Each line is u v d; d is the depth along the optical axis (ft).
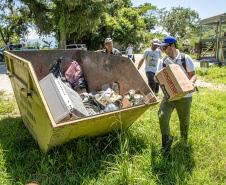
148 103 9.68
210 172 8.91
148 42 138.10
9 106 17.07
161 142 11.18
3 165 8.94
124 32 105.19
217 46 50.57
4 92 23.08
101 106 12.03
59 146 9.60
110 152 10.30
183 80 8.75
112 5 118.83
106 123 9.39
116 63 13.65
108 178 8.32
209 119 14.08
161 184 8.10
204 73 33.96
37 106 9.46
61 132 8.24
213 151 10.23
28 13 67.62
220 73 33.58
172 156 9.64
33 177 8.39
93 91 15.06
